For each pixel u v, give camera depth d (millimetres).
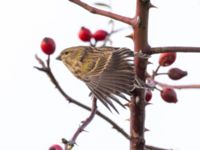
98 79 7594
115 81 7316
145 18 6941
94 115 6734
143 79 7004
